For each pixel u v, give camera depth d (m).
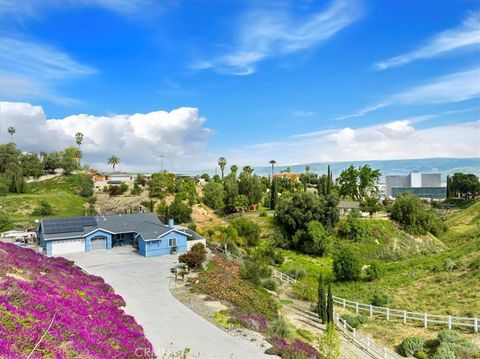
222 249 51.44
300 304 35.00
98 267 40.16
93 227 51.22
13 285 18.08
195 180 131.62
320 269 51.88
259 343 20.38
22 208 83.44
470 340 23.23
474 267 36.72
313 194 66.81
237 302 28.69
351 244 60.84
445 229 73.00
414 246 63.12
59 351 13.29
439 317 26.69
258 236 62.84
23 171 120.38
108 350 15.49
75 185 115.94
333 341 19.03
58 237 47.25
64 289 22.17
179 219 75.75
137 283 33.53
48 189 111.75
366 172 85.81
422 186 195.12
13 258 24.83
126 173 161.25
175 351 18.88
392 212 69.56
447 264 39.50
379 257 58.84
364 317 30.08
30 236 56.84
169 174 116.12
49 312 16.48
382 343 25.39
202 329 22.33
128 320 21.75
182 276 34.81
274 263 54.16
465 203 114.31
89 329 17.05
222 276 36.25
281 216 65.62
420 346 23.30
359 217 69.94
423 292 34.72
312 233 59.34
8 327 13.49
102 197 106.00
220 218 85.94
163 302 27.89
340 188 92.12
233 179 115.25
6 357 11.30
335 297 36.47
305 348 20.59
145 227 51.25
